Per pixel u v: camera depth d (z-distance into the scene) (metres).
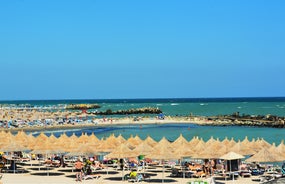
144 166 38.62
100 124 106.56
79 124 105.88
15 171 37.41
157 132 84.25
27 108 171.38
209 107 195.12
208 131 84.81
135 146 38.81
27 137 44.41
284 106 196.38
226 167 33.25
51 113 137.12
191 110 169.12
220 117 119.44
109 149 38.59
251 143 38.56
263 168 37.22
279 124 94.06
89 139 41.84
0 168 38.22
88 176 33.97
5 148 37.41
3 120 108.69
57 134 83.00
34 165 41.53
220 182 31.86
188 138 70.19
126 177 33.53
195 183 28.50
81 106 186.50
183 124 106.62
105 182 32.44
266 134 76.12
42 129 95.50
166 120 115.31
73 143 39.34
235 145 35.94
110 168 39.34
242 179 32.97
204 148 35.59
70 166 40.50
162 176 34.03
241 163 36.81
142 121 113.12
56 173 36.69
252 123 99.88
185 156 33.34
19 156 45.59
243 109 170.50
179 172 35.00
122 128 96.75
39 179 33.69
